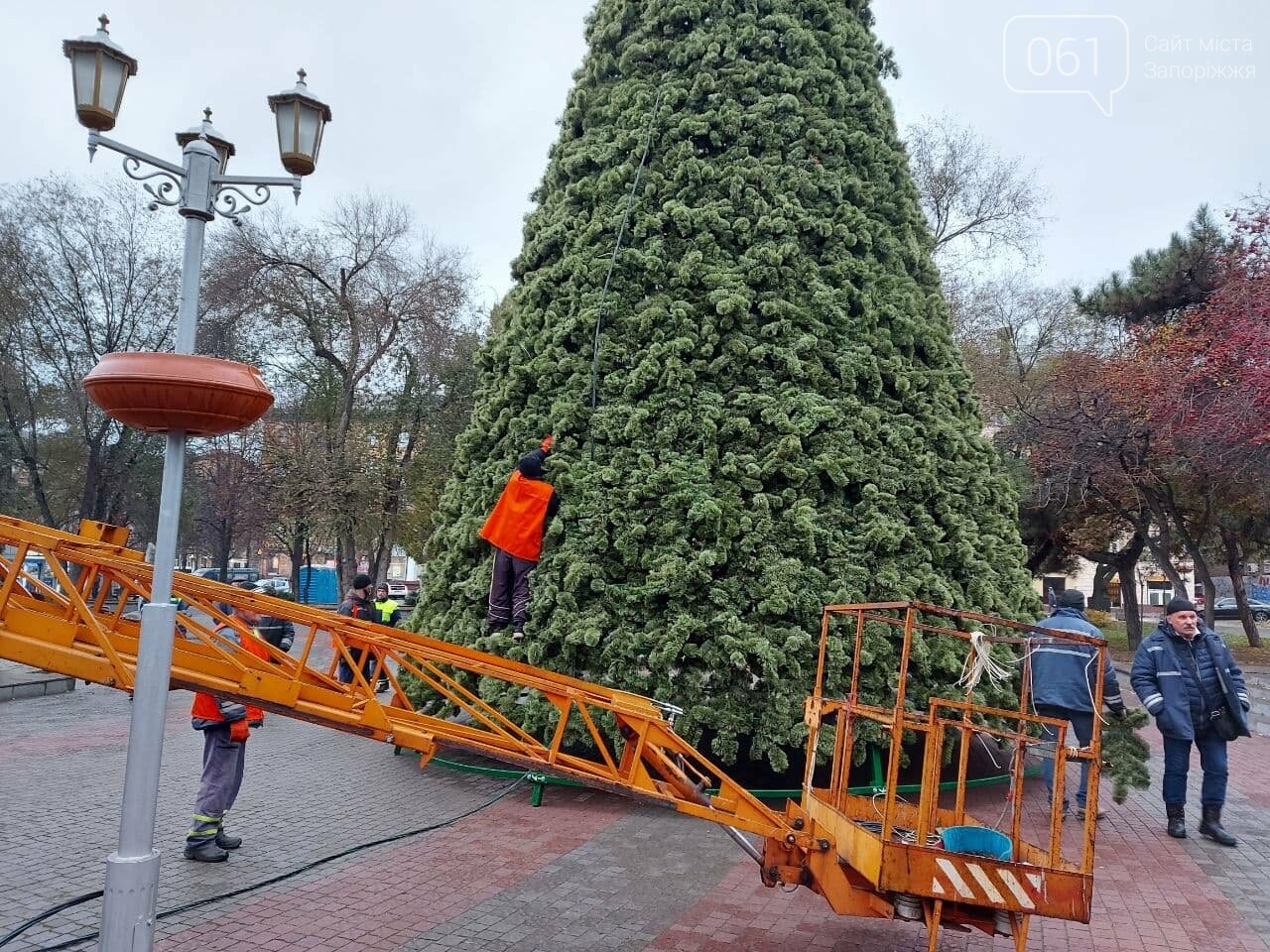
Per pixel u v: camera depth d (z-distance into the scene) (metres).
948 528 7.85
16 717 10.58
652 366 7.73
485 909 4.82
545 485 6.38
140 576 4.15
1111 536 24.14
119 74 3.92
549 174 9.53
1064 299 29.67
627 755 4.55
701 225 8.09
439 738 4.19
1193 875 5.69
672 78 8.67
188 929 4.45
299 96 4.31
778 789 7.18
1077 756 3.90
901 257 8.74
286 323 26.55
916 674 7.25
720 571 7.27
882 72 9.83
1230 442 16.22
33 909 4.61
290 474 25.47
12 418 25.27
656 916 4.78
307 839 6.05
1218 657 6.54
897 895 3.88
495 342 9.15
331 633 4.41
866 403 7.96
